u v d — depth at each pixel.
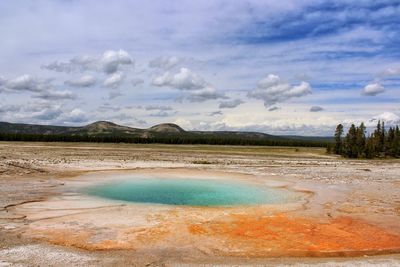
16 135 107.12
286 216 15.21
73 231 12.27
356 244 11.62
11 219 13.66
